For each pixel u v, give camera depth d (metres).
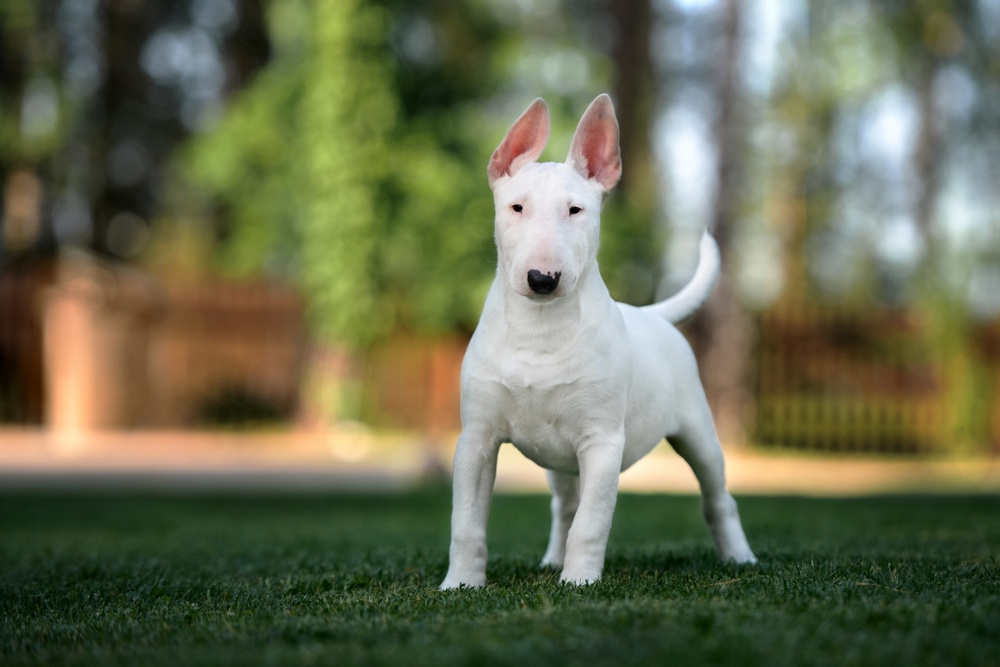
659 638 2.53
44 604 3.54
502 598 3.22
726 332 14.95
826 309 15.05
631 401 3.75
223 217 20.09
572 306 3.53
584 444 3.58
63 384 14.48
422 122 14.69
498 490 10.78
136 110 21.78
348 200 13.81
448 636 2.65
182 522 7.23
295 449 14.21
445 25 15.77
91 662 2.55
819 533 5.78
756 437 15.18
